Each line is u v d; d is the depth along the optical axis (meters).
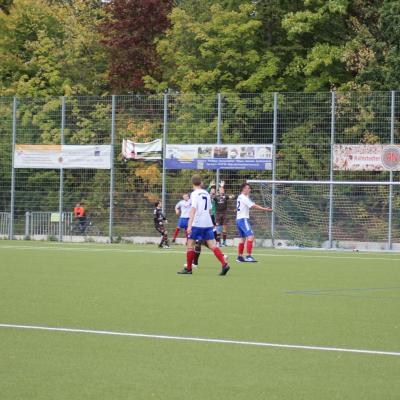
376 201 118.50
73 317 44.91
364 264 87.88
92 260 89.25
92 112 133.50
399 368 32.19
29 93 180.75
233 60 162.00
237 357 34.03
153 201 129.88
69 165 134.38
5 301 51.91
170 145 128.88
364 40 151.25
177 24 170.00
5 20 193.12
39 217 136.62
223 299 54.06
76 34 193.25
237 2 171.12
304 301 53.66
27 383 29.28
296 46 164.12
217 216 123.19
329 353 35.09
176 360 33.31
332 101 121.00
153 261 88.44
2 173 138.88
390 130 118.94
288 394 28.00
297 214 121.94
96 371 31.22
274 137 124.12
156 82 177.38
